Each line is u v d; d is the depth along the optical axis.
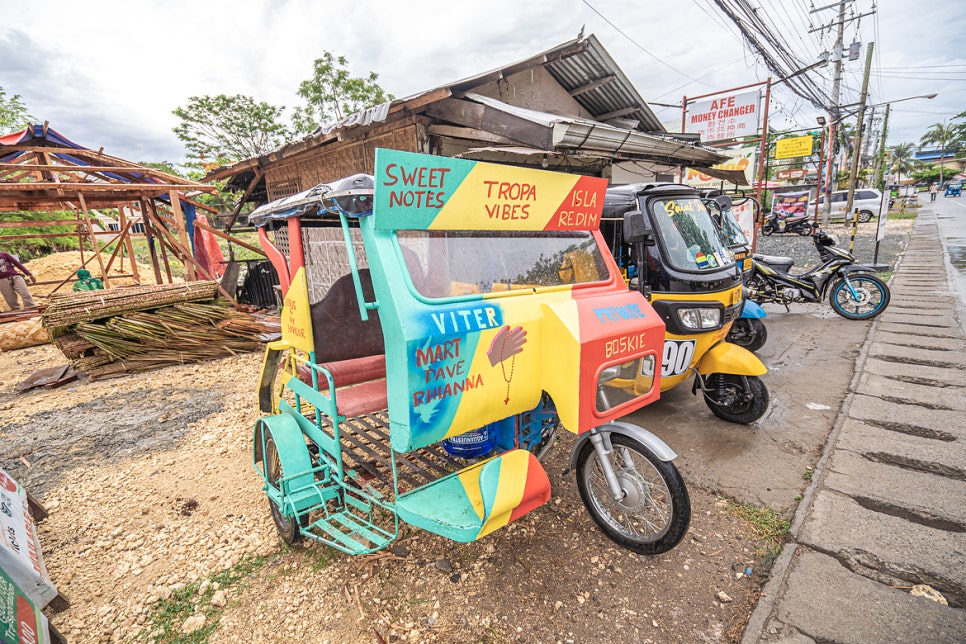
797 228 21.30
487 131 6.25
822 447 3.98
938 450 3.73
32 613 2.18
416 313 2.08
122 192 9.98
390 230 2.14
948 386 4.91
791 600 2.46
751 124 13.41
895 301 8.61
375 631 2.39
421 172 2.08
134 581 2.81
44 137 9.83
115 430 4.86
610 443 2.76
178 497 3.66
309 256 3.05
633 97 9.55
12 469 4.14
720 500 3.37
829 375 5.48
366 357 3.13
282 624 2.46
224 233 10.90
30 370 7.02
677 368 4.25
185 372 6.69
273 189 10.49
